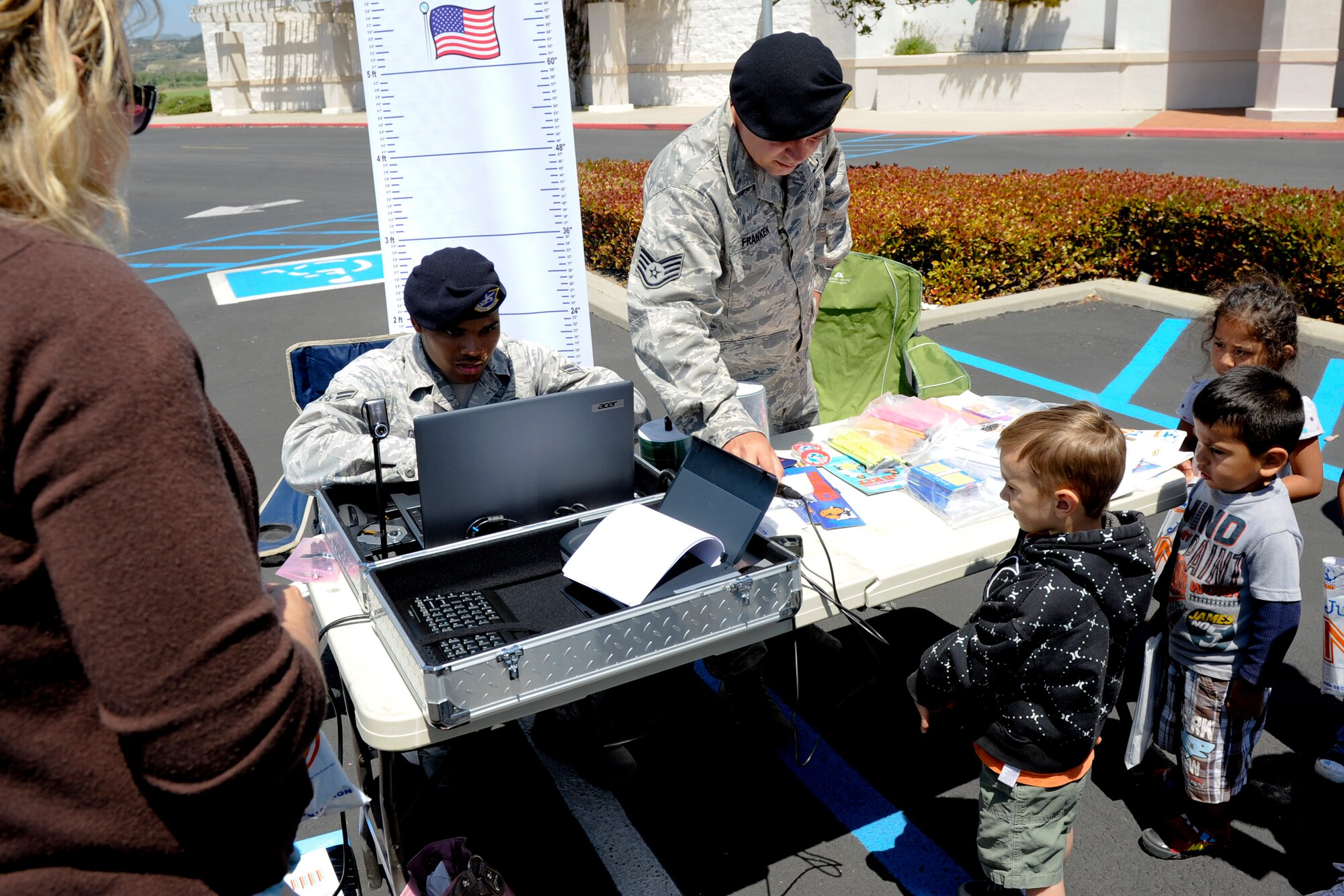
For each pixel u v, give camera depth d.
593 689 1.59
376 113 2.93
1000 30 20.03
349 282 8.84
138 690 0.68
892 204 7.54
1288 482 2.44
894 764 2.70
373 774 2.54
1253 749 2.64
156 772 0.71
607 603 1.75
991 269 7.16
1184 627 2.22
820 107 2.14
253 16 30.25
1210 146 14.89
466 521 1.88
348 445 2.09
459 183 2.97
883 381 3.71
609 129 21.02
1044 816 1.93
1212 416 2.04
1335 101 18.50
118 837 0.78
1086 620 1.81
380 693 1.56
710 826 2.49
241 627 0.72
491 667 1.47
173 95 37.09
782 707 2.94
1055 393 5.48
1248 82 18.95
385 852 2.06
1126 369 5.82
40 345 0.67
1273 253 6.56
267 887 0.87
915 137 17.58
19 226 0.72
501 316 3.11
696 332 2.32
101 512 0.67
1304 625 3.20
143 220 12.99
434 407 2.42
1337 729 2.73
